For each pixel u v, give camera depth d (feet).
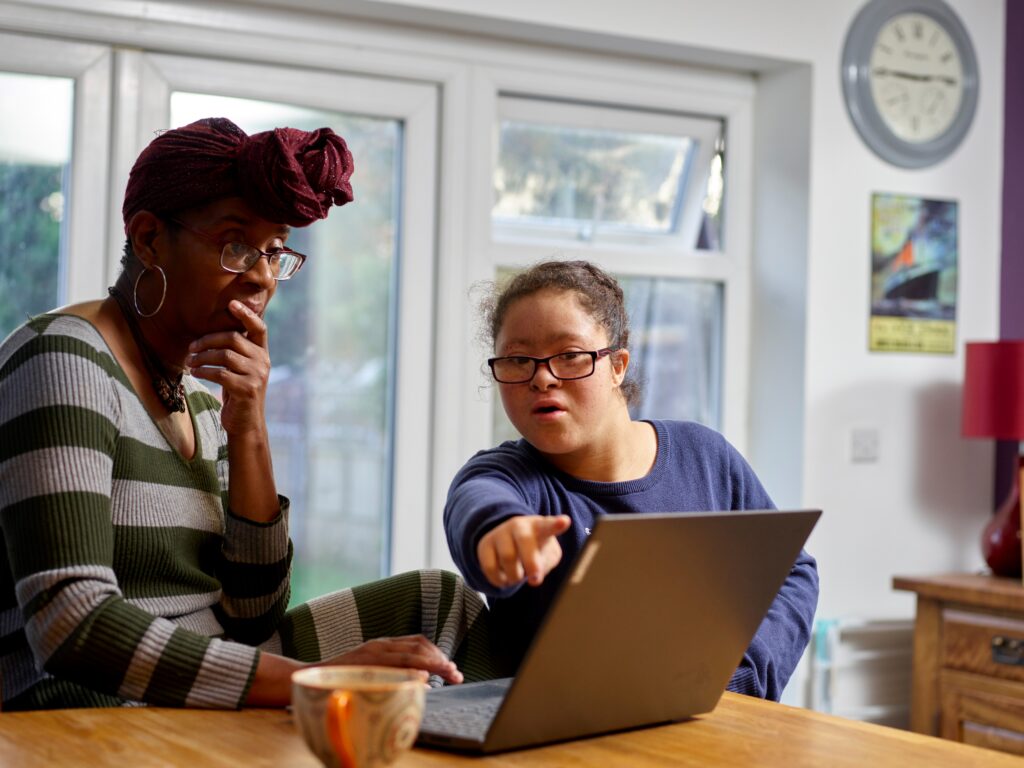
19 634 4.33
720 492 5.36
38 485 3.94
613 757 3.28
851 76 11.49
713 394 11.89
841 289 11.50
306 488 10.11
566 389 4.57
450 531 3.89
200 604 4.65
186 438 4.80
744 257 11.83
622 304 5.01
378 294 10.36
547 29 10.37
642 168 11.55
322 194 4.60
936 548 11.98
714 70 11.57
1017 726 9.69
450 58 10.39
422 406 10.41
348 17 9.97
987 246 12.26
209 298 4.58
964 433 11.04
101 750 3.19
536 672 3.19
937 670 10.34
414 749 3.31
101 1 9.06
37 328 4.33
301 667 3.87
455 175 10.46
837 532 11.50
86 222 9.13
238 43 9.57
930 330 11.94
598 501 4.99
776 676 4.83
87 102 9.12
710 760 3.27
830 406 11.45
